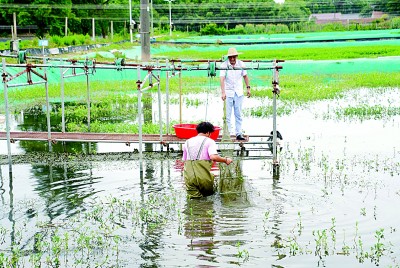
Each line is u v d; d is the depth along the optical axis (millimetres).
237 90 13672
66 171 12188
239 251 7551
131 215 9156
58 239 7828
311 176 11383
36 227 8695
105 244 7969
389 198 9820
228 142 11938
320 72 36719
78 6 64312
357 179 11086
